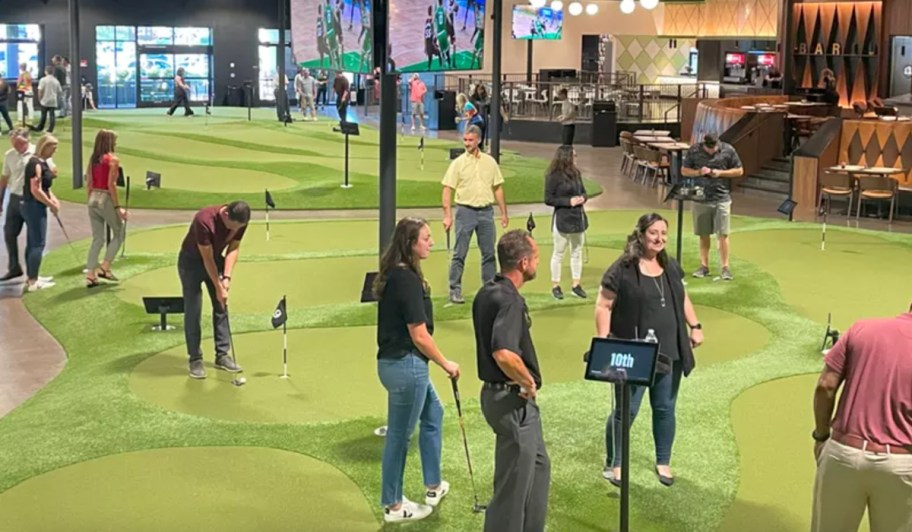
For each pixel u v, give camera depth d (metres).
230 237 8.29
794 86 27.69
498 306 5.06
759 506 5.96
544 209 17.80
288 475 6.36
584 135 29.83
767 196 19.86
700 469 6.47
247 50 38.91
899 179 18.11
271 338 9.38
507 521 5.09
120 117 32.12
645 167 21.23
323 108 38.84
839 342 4.57
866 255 13.70
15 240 11.55
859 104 26.02
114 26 36.47
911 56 25.66
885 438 4.37
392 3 8.84
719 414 7.47
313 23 11.11
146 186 17.69
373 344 9.20
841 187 17.05
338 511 5.86
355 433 7.03
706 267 12.06
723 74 35.75
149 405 7.57
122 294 10.88
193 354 8.23
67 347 9.34
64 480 6.29
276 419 7.31
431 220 16.36
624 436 5.15
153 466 6.49
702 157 11.62
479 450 6.71
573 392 7.90
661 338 5.99
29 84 29.77
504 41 36.97
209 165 21.55
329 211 17.00
